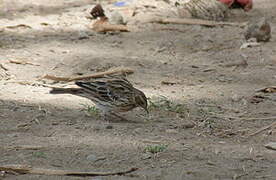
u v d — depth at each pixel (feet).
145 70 50.52
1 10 67.10
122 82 39.78
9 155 33.12
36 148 33.99
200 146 35.06
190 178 30.71
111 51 55.36
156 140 35.63
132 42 58.29
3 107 40.75
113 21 62.03
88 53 54.29
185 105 42.55
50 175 30.83
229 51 55.98
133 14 66.23
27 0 71.31
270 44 57.62
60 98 43.42
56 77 47.34
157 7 69.05
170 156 33.32
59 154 33.27
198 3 65.77
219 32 61.46
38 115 39.37
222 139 36.70
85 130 37.01
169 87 46.73
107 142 35.06
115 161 32.53
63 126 37.60
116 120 39.47
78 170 31.35
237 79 48.93
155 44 57.72
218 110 41.81
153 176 30.81
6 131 36.58
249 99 44.04
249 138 37.01
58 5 70.23
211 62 53.21
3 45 55.83
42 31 60.85
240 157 33.58
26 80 47.29
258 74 50.03
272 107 42.63
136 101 39.27
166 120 39.55
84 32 60.70
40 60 52.24
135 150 33.99
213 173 31.32
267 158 33.60
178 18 65.10
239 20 65.98
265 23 57.82
